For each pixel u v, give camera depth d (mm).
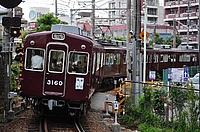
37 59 13336
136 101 14680
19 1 10961
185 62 38625
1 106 15195
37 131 11914
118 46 27844
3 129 12070
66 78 13250
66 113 14359
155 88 13359
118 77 28219
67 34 13273
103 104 18766
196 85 21391
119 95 15656
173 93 11695
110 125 13492
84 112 14445
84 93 13297
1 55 15383
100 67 19562
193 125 10758
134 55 16000
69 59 13273
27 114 15359
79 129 12219
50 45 13273
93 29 27125
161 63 34250
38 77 13289
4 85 14484
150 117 12875
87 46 13297
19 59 15523
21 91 13359
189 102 11008
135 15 16219
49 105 13195
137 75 15945
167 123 11961
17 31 13750
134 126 13641
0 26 20438
